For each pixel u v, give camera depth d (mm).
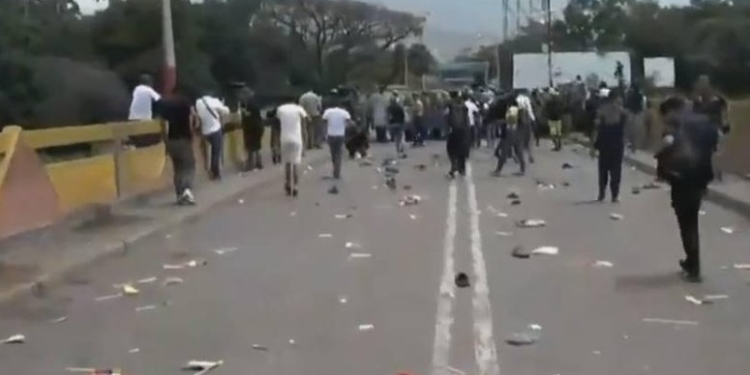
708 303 12695
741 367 9711
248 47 71000
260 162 34312
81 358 10242
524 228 19844
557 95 50469
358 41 110625
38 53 46969
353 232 19578
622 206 23875
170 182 26609
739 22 77000
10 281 13867
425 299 12914
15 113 40438
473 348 10398
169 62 32844
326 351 10352
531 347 10438
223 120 32031
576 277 14500
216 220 21875
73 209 20344
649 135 41094
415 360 9938
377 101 54188
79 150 21781
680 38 93250
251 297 13273
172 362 10016
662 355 10148
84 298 13445
